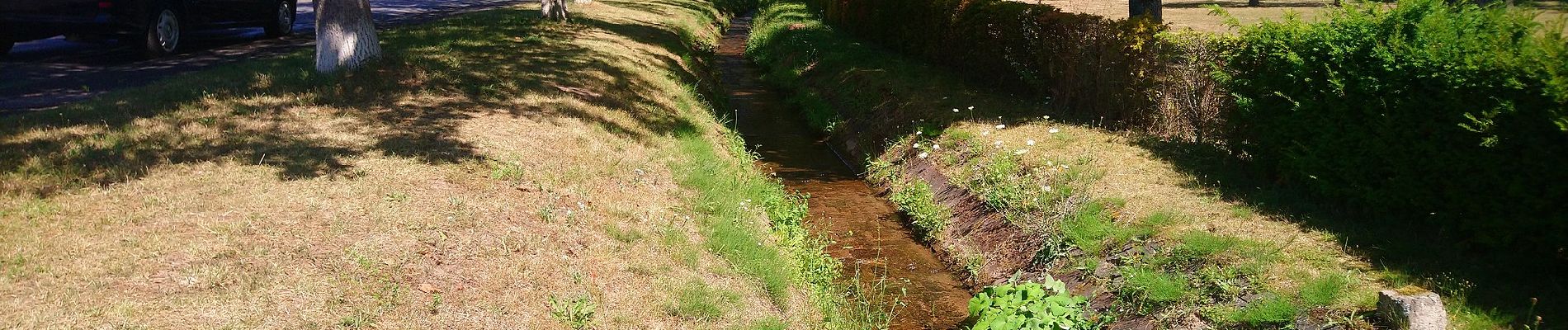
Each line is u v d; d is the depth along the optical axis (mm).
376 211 6609
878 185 11453
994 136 10984
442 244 6191
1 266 5215
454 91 11164
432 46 14984
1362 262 6402
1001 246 8320
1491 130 6043
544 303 5664
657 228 7258
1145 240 7250
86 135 8016
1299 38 8016
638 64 16062
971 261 8320
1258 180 8727
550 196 7535
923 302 7676
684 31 25375
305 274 5508
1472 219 6449
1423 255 6449
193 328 4770
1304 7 38281
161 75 12422
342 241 6035
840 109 15617
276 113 9289
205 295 5113
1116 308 6633
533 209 7152
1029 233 8172
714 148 11383
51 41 16062
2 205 6094
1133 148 10062
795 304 6797
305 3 25875
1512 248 6297
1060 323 6109
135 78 12047
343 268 5633
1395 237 6840
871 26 22531
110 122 8555
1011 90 14477
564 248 6500
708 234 7480
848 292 7699
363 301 5293
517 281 5859
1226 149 9734
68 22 13352
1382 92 6926
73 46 15555
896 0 20297
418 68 12078
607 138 10000
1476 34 6691
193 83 10758
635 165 9023
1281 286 6082
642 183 8469
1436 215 6762
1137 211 7816
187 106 9352
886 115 13750
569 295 5801
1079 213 8023
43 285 5066
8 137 7812
